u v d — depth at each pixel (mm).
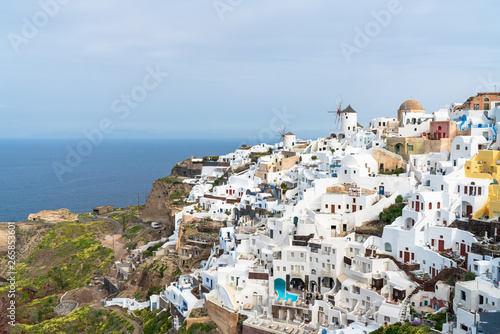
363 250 98125
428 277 88000
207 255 139500
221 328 96875
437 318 77062
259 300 100250
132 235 197375
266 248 114125
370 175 127562
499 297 68688
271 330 87812
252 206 146125
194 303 105875
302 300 96438
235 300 99188
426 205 98625
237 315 94812
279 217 124688
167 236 182125
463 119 135375
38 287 162625
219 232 146250
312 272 102375
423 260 91938
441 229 93000
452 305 78312
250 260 112312
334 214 116000
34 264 187750
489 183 98875
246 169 196625
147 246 173625
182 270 134750
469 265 83062
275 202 140625
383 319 81438
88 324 124062
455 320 74750
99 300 143875
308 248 102688
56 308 140750
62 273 171375
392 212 111062
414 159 126438
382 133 152000
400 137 134125
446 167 115312
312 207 125812
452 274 82812
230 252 120250
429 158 126000
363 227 111812
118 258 172750
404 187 116875
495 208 92688
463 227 93125
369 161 130750
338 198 120562
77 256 182625
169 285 130125
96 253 181500
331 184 128250
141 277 143375
